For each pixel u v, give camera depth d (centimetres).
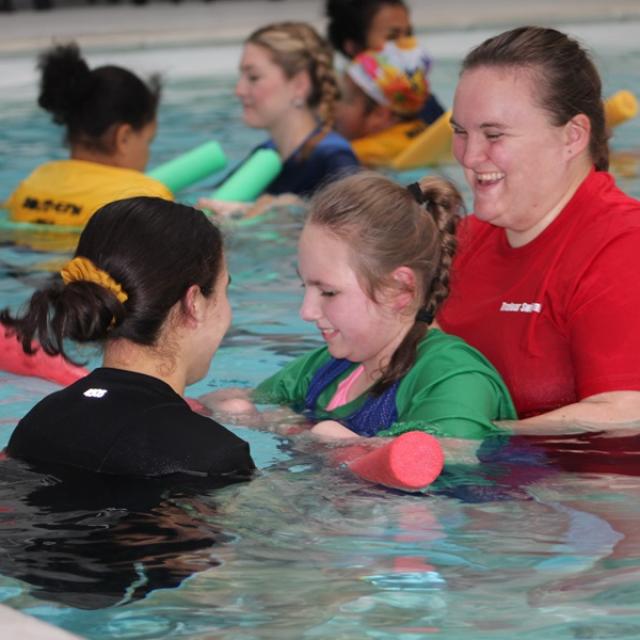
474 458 348
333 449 354
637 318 372
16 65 1395
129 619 252
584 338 375
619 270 375
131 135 686
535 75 376
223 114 1095
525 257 396
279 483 323
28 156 910
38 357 444
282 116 773
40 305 322
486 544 292
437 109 955
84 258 322
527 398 392
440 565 279
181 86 1263
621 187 730
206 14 1766
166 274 320
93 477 316
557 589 267
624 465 345
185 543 287
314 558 282
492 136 381
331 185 382
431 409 365
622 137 894
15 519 296
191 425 324
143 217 323
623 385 371
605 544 292
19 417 407
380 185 374
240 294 566
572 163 388
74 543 284
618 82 1172
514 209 387
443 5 1762
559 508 315
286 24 779
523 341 391
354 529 300
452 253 383
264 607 257
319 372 411
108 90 679
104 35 1539
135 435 319
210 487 313
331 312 371
